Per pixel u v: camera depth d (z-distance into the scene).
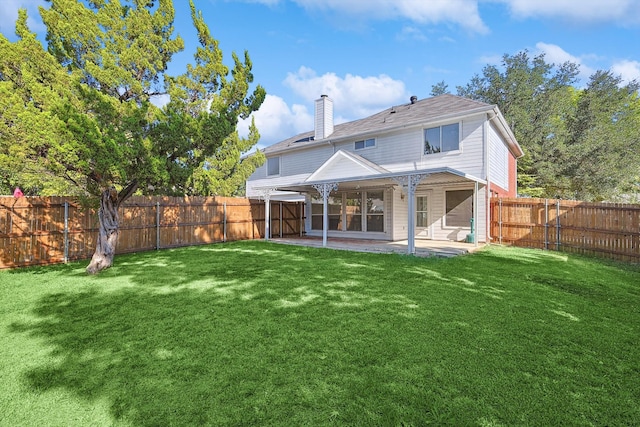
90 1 7.74
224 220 13.63
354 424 2.20
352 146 15.46
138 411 2.38
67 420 2.30
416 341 3.42
